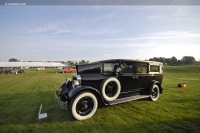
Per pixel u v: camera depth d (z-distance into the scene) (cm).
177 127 310
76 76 395
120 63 441
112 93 424
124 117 369
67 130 303
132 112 405
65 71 2609
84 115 366
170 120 347
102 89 397
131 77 462
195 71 2467
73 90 365
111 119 357
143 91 516
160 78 567
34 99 565
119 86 426
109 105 439
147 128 306
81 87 366
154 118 360
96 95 391
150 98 520
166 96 600
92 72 428
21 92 710
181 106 459
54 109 441
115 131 296
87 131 297
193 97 582
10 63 7694
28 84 1013
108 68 448
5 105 485
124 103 493
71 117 375
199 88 800
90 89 371
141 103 494
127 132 290
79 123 338
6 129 310
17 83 1080
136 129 303
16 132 297
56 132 295
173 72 2367
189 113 394
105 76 431
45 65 8594
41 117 374
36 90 765
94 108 376
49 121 351
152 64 531
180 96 600
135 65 477
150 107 450
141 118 361
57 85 955
